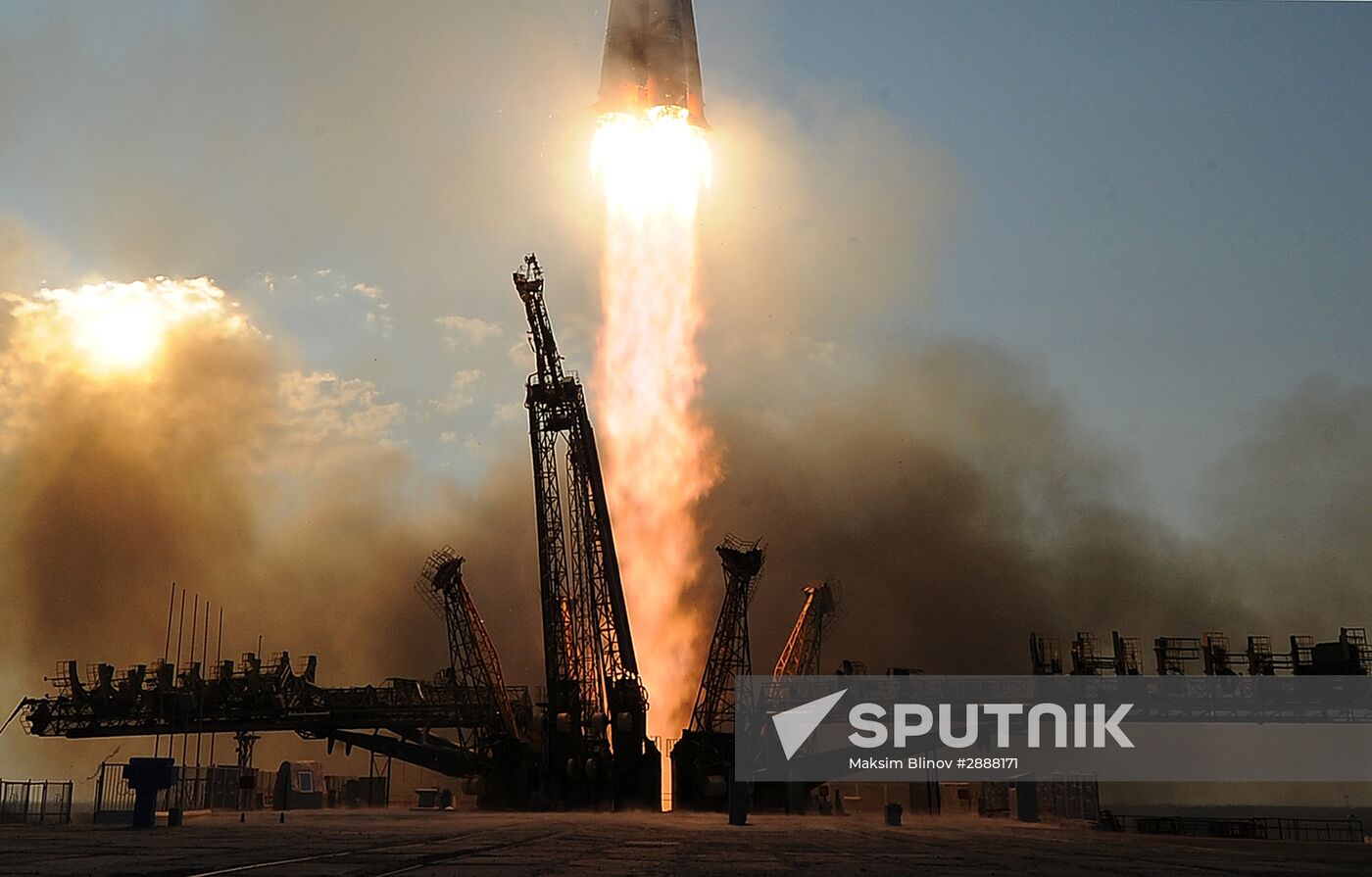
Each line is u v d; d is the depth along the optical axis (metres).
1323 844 68.94
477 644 110.56
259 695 110.69
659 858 34.62
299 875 25.52
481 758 108.94
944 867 32.91
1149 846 55.62
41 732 110.69
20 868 27.02
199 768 102.88
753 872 28.92
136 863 28.89
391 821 70.25
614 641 111.44
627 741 104.25
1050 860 37.97
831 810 110.00
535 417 109.88
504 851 37.34
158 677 111.56
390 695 111.75
